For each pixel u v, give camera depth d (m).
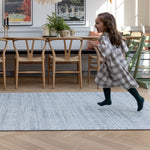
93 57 4.75
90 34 6.42
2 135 2.25
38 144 2.05
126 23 7.31
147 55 5.93
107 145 2.04
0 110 3.03
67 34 5.18
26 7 7.11
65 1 7.16
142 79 5.01
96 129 2.40
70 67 6.12
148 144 2.07
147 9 7.29
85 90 4.35
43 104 3.34
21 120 2.65
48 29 5.26
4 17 7.07
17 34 6.42
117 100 3.58
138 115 2.87
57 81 5.31
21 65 6.02
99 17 2.79
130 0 7.27
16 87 4.49
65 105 3.29
